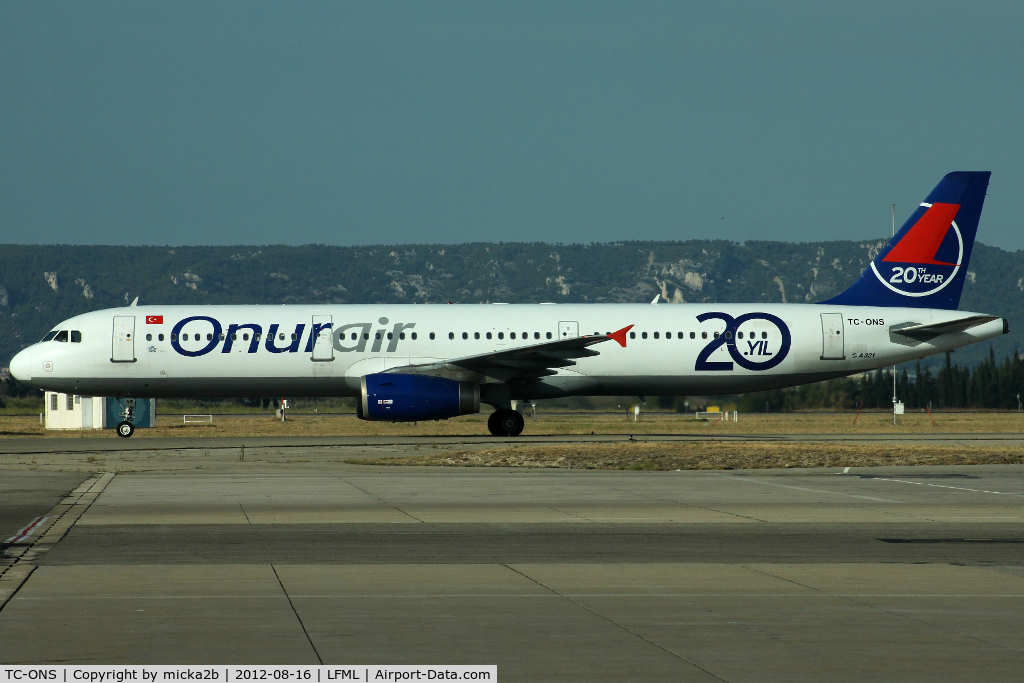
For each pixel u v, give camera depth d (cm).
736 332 15812
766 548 5691
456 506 7531
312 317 15625
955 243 16312
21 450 13288
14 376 15538
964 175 16288
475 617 3984
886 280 16288
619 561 5256
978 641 3638
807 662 3372
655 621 3928
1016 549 5662
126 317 15562
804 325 15888
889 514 7131
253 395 15938
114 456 12281
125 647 3522
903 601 4288
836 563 5209
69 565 5072
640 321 15825
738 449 12438
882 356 16038
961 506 7562
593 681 3173
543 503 7725
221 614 4009
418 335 15562
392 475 9894
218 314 15675
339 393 15888
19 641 3591
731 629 3806
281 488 8700
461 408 14900
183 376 15525
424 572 4928
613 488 8756
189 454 12581
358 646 3553
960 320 15738
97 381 15500
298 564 5131
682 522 6738
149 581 4656
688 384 15925
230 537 6034
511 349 14625
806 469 10531
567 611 4094
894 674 3250
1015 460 11244
